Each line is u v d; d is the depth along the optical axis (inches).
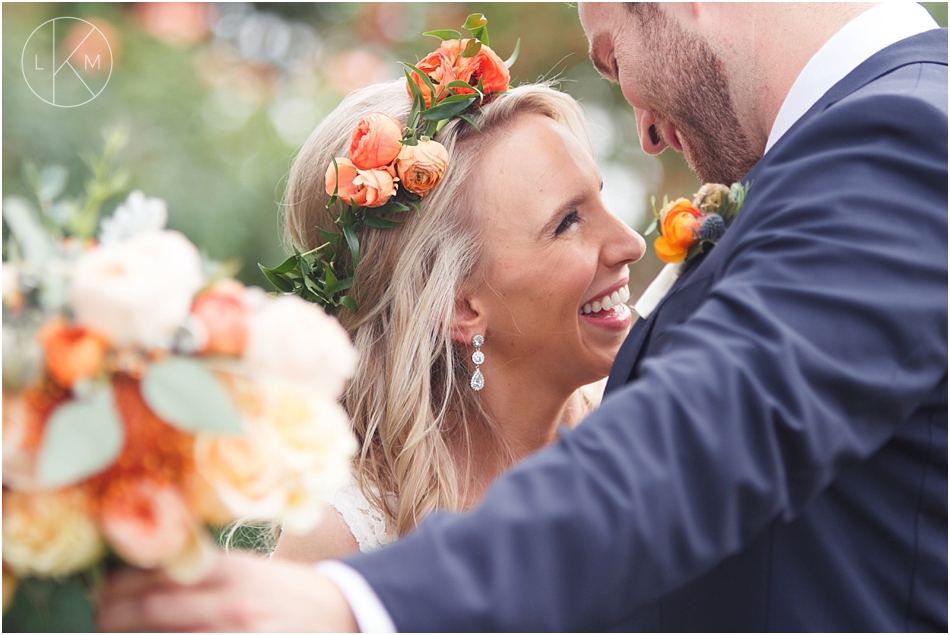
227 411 32.6
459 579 36.1
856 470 49.1
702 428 38.5
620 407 39.9
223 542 92.9
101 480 34.2
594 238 82.3
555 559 36.7
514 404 85.7
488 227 80.6
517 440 86.7
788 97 61.2
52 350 32.8
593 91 228.5
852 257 43.2
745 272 44.9
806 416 39.3
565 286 80.4
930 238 44.4
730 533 38.6
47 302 34.3
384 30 206.4
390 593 36.0
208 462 33.8
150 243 34.8
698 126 69.4
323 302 84.8
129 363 34.4
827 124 49.3
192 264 34.7
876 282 42.7
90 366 32.7
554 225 80.4
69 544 34.0
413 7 210.2
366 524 79.7
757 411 39.1
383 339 84.4
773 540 48.9
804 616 48.1
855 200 45.1
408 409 80.9
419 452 79.6
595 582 36.5
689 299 55.6
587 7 72.9
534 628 35.8
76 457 31.1
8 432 33.4
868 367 41.4
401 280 81.7
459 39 83.4
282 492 34.9
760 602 48.9
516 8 220.1
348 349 37.3
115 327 32.9
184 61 178.1
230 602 35.4
